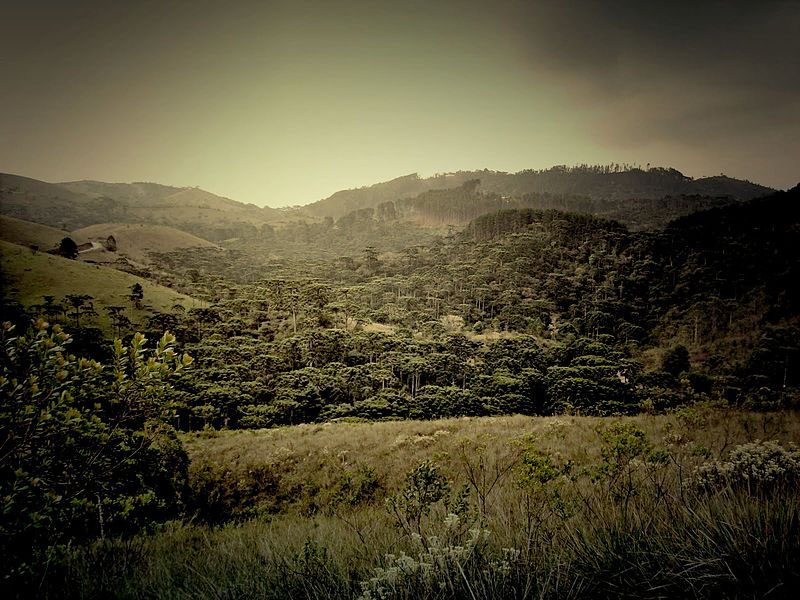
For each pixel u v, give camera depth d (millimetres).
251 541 4430
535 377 65062
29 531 2979
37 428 3006
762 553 1678
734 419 10930
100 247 179875
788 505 2125
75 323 73062
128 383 3477
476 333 104938
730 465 3732
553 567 1836
